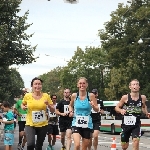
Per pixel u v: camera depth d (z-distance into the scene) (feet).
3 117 40.75
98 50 255.09
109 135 96.68
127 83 159.53
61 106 42.75
